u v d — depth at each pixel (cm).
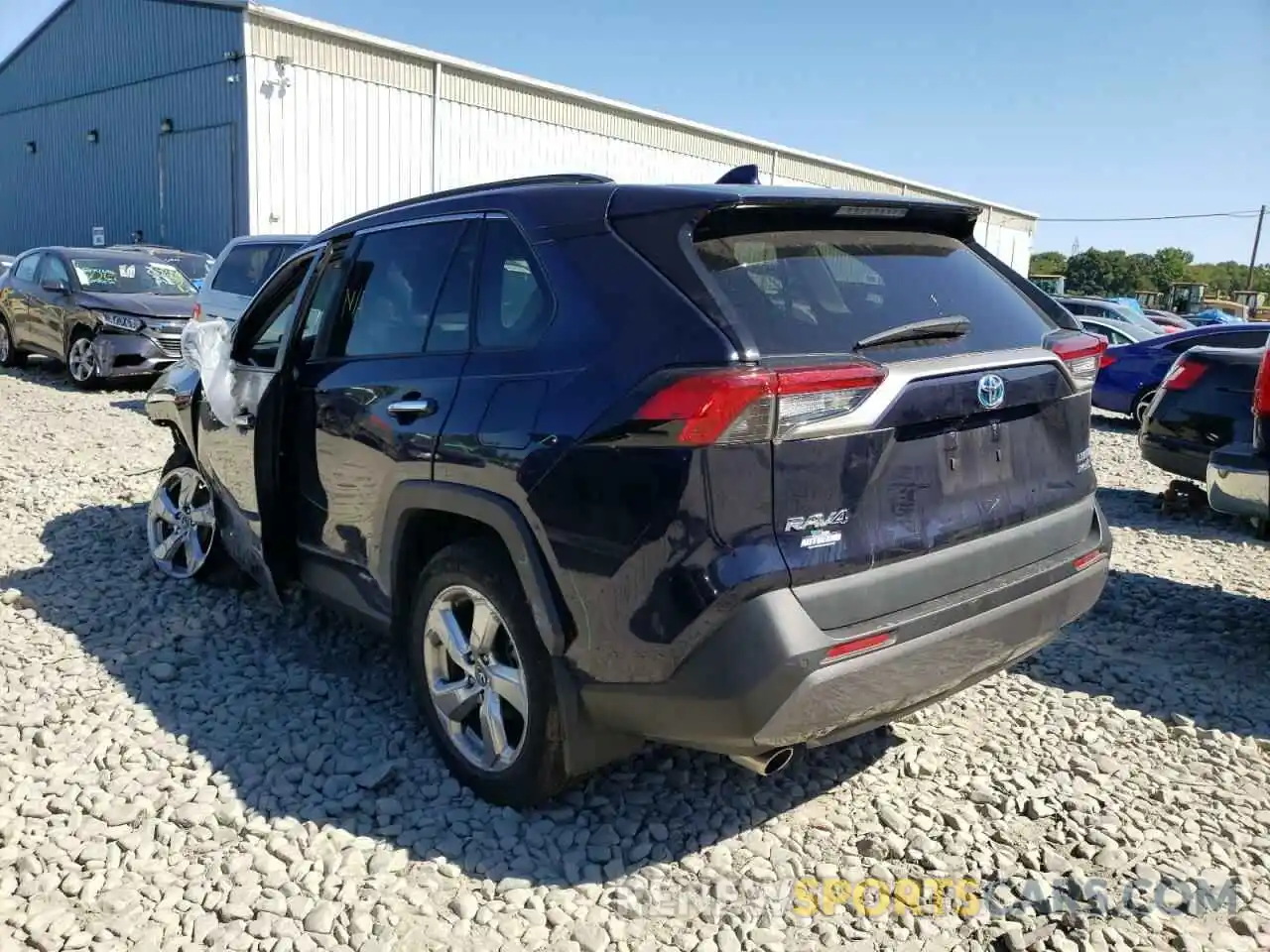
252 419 435
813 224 311
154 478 761
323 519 401
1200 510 815
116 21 2412
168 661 438
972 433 303
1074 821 337
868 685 272
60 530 622
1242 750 393
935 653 285
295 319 418
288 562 431
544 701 304
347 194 2231
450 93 2397
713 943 274
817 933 279
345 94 2203
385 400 358
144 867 299
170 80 2272
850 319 289
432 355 349
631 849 313
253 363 473
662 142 3005
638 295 284
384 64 2258
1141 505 855
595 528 277
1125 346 1265
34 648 452
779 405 256
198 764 355
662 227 290
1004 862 312
